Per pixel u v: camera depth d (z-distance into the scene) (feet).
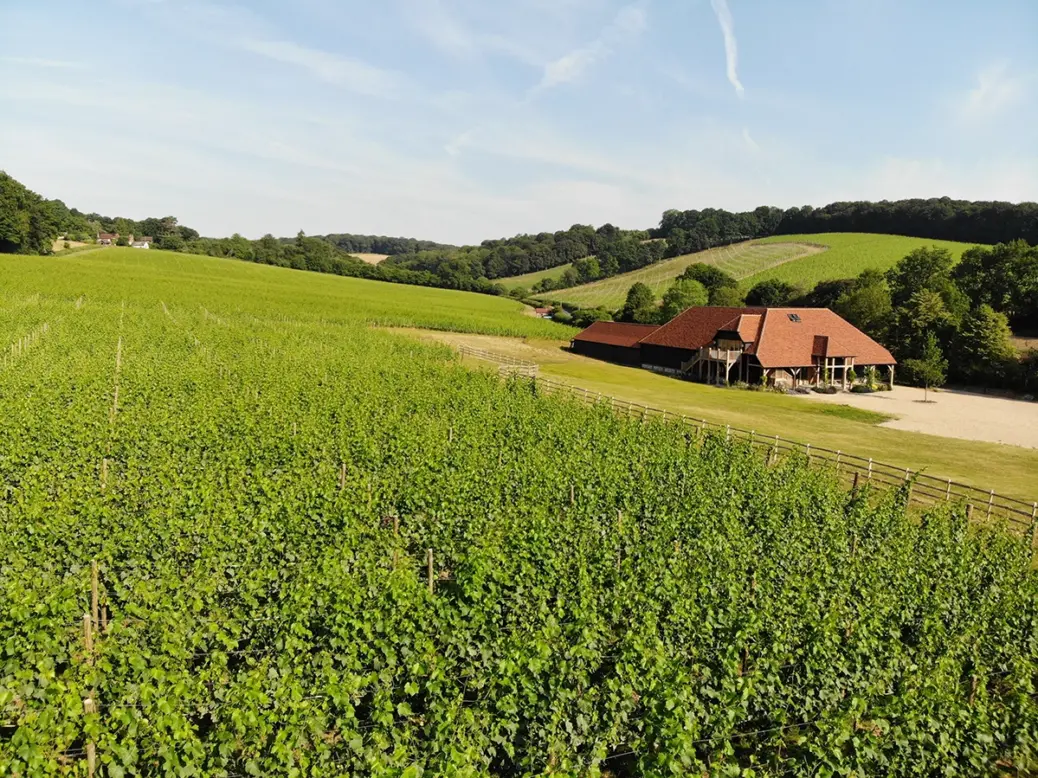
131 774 31.86
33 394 93.40
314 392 113.50
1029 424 153.38
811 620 46.60
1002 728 41.11
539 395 141.79
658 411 136.98
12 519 54.39
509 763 36.81
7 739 33.37
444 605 46.19
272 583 50.29
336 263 520.83
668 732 33.60
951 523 76.33
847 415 157.69
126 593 44.73
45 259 333.21
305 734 33.58
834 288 300.61
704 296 321.73
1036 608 55.31
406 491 69.00
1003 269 258.37
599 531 64.39
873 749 35.65
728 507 72.79
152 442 78.59
